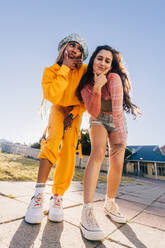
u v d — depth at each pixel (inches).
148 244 35.6
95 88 45.5
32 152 496.1
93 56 51.5
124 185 183.9
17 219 39.6
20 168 140.5
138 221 52.2
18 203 52.1
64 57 51.3
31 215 37.8
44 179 43.7
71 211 52.5
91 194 40.9
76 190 95.9
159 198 112.0
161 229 46.3
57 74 47.6
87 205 39.2
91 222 36.3
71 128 51.1
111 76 48.8
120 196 103.0
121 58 54.3
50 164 45.4
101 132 47.6
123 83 53.2
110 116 51.3
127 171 871.1
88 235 33.7
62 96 51.2
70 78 51.7
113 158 51.0
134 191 137.9
